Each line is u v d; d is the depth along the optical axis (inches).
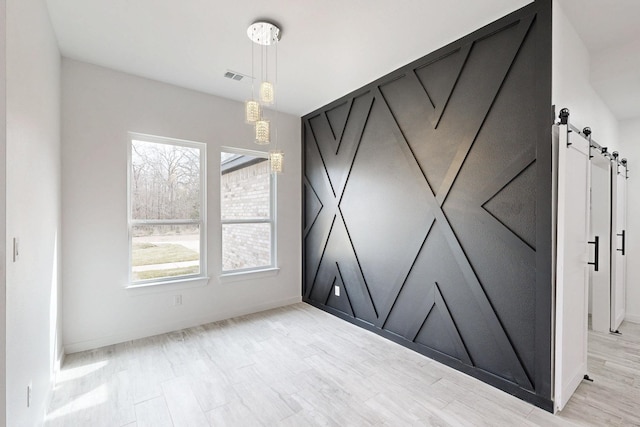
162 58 111.2
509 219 86.8
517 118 84.7
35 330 66.9
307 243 173.5
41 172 74.5
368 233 133.0
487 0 80.6
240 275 151.4
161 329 129.1
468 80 96.3
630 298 145.0
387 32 95.3
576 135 84.0
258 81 129.6
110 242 117.9
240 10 85.1
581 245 89.3
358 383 91.6
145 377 94.2
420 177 111.0
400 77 118.1
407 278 116.5
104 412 77.7
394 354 110.3
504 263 87.7
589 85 106.1
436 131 105.7
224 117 146.8
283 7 83.9
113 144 118.6
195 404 81.2
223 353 110.6
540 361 80.0
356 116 138.6
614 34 95.0
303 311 158.7
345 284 145.9
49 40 86.4
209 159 142.4
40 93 74.1
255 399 83.6
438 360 104.2
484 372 91.8
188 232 138.7
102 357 106.8
